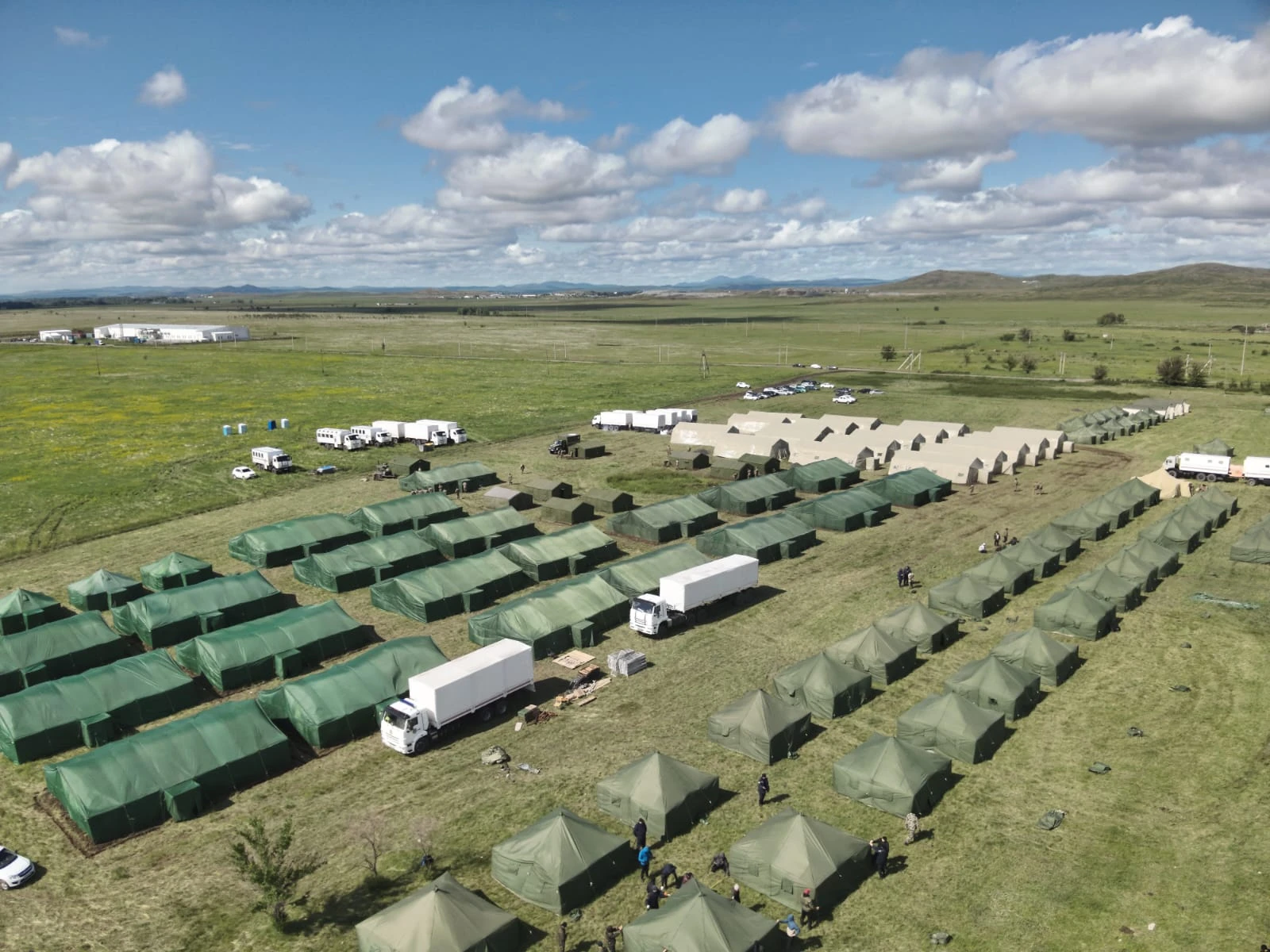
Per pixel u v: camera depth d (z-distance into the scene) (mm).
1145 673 46906
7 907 30031
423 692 40625
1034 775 37344
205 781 36438
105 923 29188
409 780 38062
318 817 35375
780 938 27062
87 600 58094
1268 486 90312
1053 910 28750
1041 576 63219
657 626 52812
